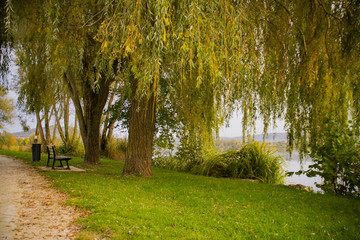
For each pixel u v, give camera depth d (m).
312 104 5.70
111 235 3.51
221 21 3.81
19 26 4.98
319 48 5.55
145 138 9.04
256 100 5.71
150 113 8.88
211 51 3.66
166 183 7.69
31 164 11.56
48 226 3.80
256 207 5.32
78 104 12.77
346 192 7.02
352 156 6.70
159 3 3.18
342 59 5.51
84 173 9.30
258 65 5.36
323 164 6.93
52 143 20.52
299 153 6.07
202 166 11.77
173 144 14.30
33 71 7.91
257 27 5.39
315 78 5.65
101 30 3.92
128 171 9.01
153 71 3.50
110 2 3.88
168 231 3.74
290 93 5.82
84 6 6.15
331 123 6.05
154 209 4.81
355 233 3.90
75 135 20.09
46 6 4.27
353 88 5.70
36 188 6.45
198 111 7.85
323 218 4.67
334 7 5.70
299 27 5.74
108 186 6.77
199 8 3.29
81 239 3.36
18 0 4.74
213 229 3.96
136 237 3.45
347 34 5.48
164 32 3.27
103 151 19.03
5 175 8.39
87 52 8.62
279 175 10.41
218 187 7.42
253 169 10.82
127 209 4.71
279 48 5.76
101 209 4.61
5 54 4.93
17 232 3.49
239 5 4.05
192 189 6.95
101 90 12.58
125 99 14.59
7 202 5.03
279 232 3.89
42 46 6.68
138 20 3.42
